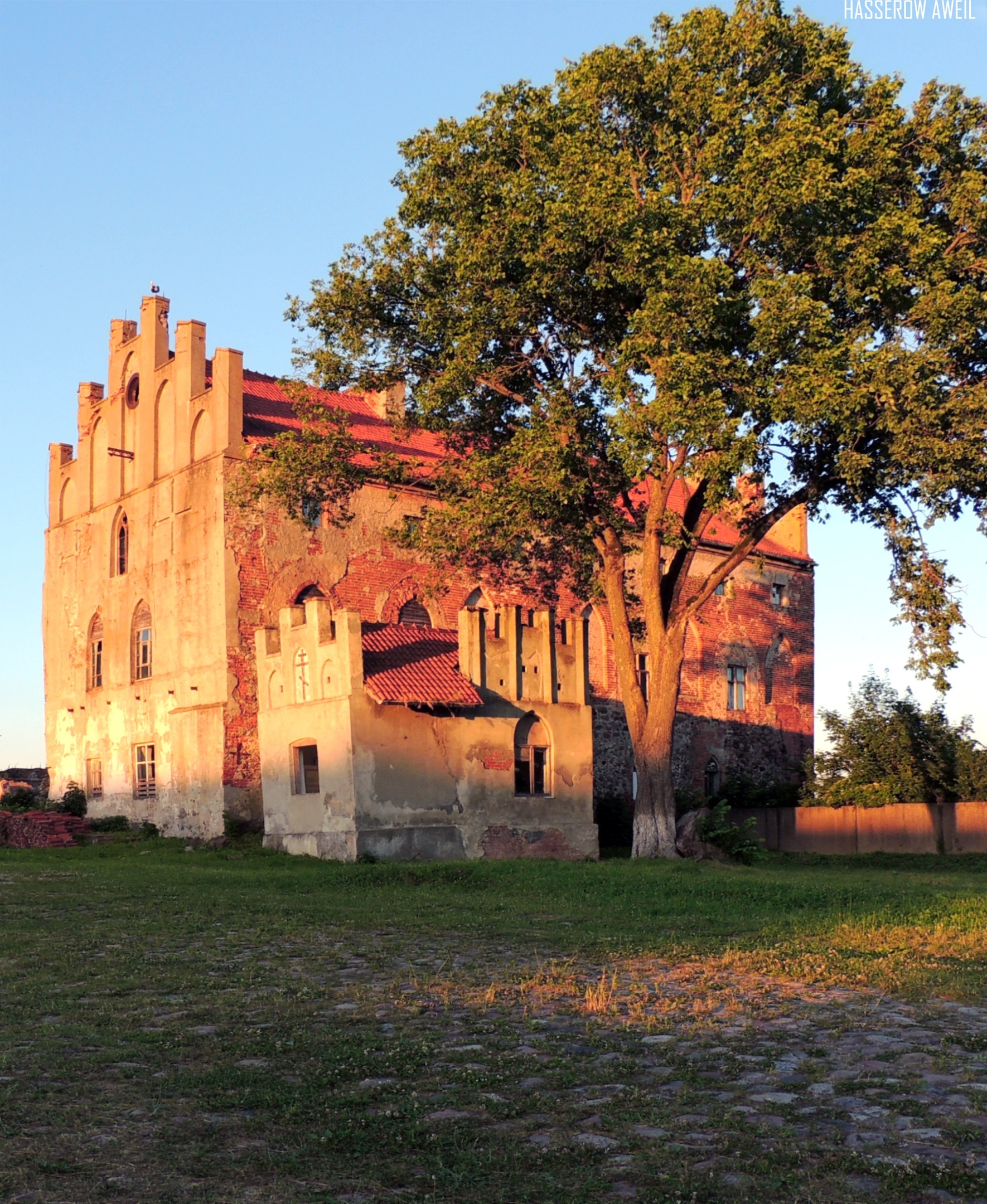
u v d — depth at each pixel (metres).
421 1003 10.20
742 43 23.23
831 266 22.36
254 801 31.78
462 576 37.59
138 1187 5.91
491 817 28.75
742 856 29.45
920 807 36.94
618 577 28.58
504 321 24.72
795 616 50.75
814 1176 5.89
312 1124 6.92
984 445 21.94
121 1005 10.39
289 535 33.59
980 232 23.08
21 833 34.09
